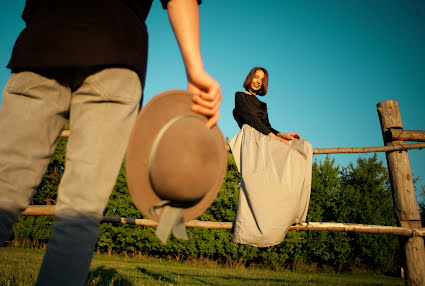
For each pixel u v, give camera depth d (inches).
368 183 741.3
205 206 46.4
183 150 38.1
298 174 105.9
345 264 693.3
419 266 123.5
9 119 35.7
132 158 38.3
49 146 38.6
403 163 139.6
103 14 37.4
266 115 127.7
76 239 33.3
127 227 614.2
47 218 644.1
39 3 38.9
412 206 134.7
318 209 671.8
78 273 33.1
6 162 34.7
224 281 273.6
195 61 43.1
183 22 42.9
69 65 34.5
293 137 121.4
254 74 139.6
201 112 45.0
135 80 39.3
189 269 455.2
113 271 226.2
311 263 669.3
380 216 684.1
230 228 118.3
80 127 36.7
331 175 706.2
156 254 653.9
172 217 40.3
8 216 34.0
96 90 36.6
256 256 634.2
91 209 34.6
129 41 38.4
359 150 137.9
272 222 100.7
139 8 42.9
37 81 36.3
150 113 40.3
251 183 106.3
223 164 48.9
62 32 35.5
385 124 147.4
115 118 36.8
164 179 38.3
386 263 676.7
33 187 37.1
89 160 35.3
